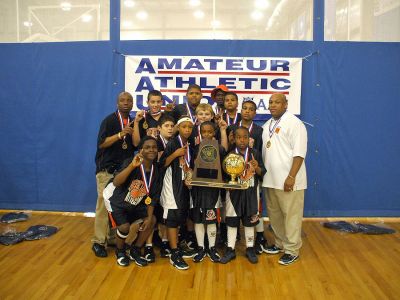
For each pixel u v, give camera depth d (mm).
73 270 3082
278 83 4332
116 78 4422
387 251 3520
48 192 4590
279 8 4410
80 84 4457
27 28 4531
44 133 4535
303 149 3186
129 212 3170
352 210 4469
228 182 3242
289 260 3234
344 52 4312
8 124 4559
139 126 3520
